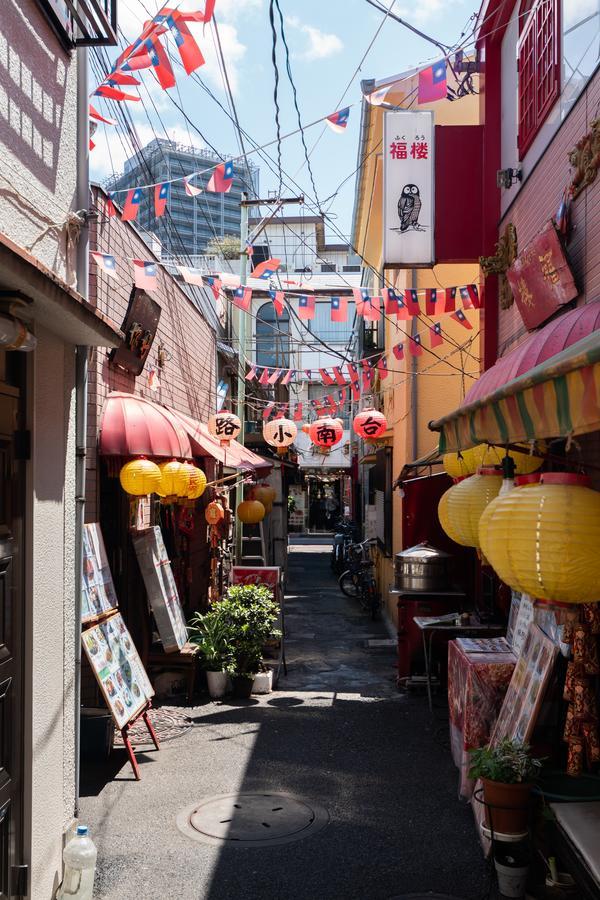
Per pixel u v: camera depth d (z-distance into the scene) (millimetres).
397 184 8617
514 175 7906
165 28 4270
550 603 3365
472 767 4953
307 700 9242
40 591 4414
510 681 5969
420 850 5215
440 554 9891
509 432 3721
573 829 4125
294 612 16812
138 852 5191
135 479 7473
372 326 20766
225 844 5301
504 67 8531
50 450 4613
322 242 31938
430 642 8812
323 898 4590
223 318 17016
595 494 3287
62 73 5145
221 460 10695
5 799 3922
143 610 9086
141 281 7359
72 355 5090
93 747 6988
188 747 7402
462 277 13047
